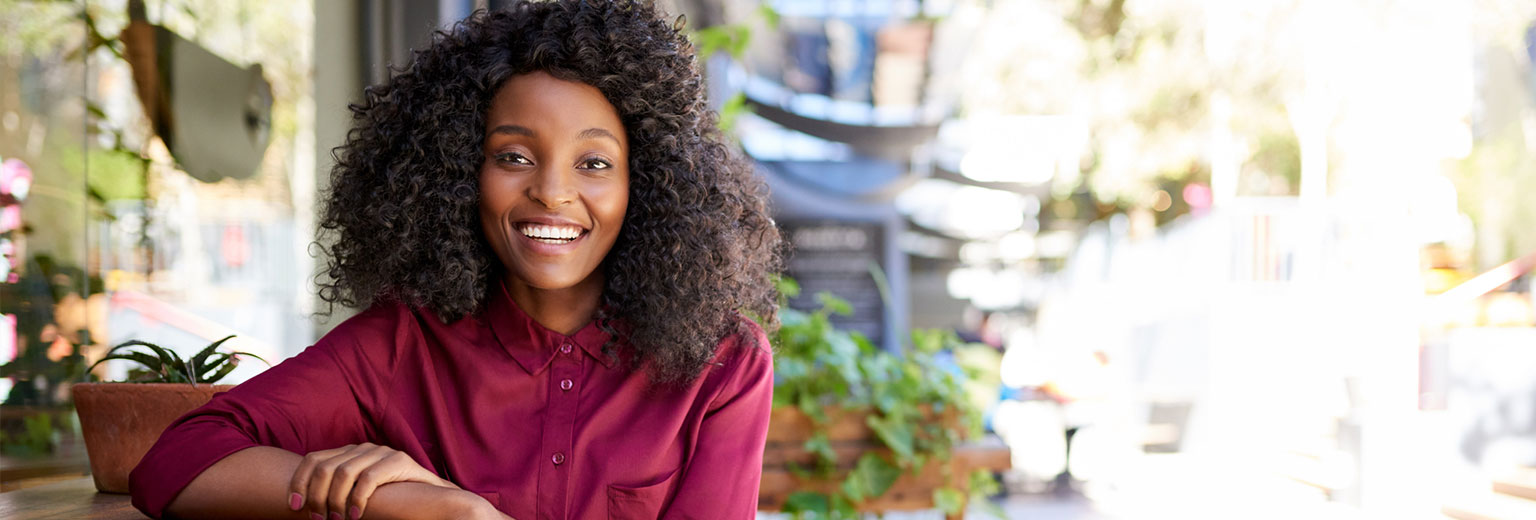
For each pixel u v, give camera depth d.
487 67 1.10
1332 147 8.03
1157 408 8.13
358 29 2.62
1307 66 7.45
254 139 2.48
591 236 1.11
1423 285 6.70
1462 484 5.20
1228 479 6.62
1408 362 5.75
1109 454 7.57
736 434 1.18
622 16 1.15
